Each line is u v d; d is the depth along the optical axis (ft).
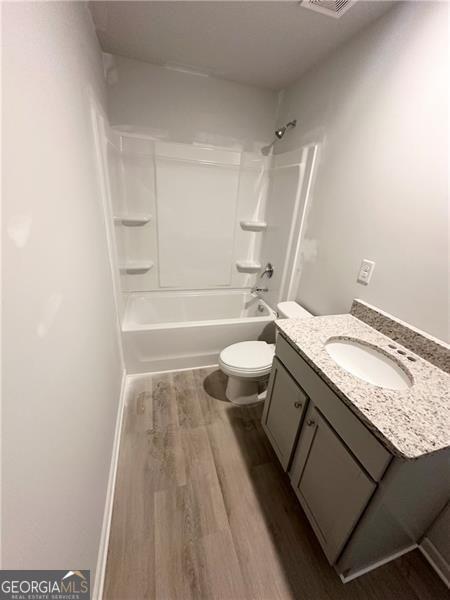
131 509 3.80
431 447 2.10
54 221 2.21
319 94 5.36
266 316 7.41
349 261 4.71
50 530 1.84
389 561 3.39
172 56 5.54
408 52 3.41
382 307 4.08
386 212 3.88
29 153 1.77
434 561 3.33
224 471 4.42
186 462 4.53
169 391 6.15
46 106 2.12
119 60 5.75
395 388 3.38
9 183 1.48
